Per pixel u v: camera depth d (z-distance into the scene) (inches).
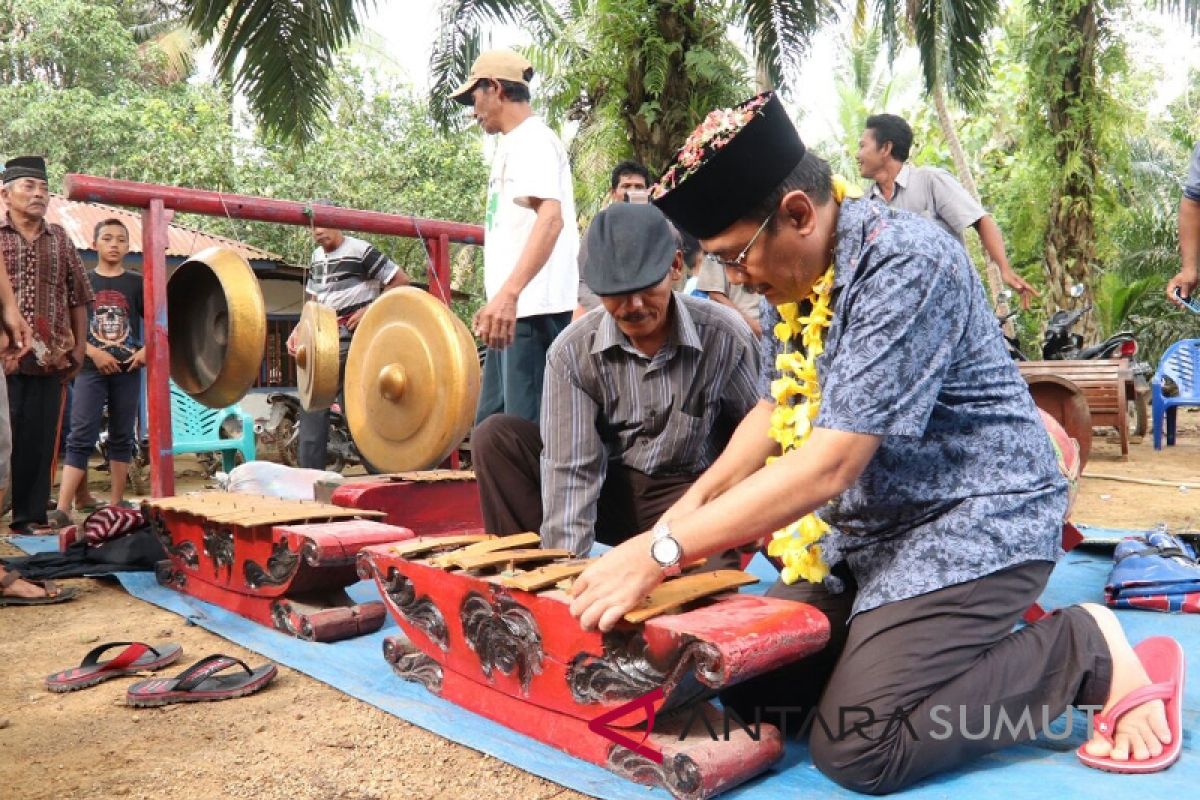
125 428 230.4
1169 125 767.1
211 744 92.6
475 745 89.4
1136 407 408.5
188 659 120.1
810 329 81.8
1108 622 81.6
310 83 225.1
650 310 101.4
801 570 87.7
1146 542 140.6
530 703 90.7
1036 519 81.7
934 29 301.6
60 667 117.6
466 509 170.2
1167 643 84.4
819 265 79.3
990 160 643.5
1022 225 477.1
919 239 76.6
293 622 125.2
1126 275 637.9
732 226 76.4
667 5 320.2
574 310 160.4
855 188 82.1
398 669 108.5
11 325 160.7
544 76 391.5
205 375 187.2
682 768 76.2
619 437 115.9
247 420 295.1
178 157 501.0
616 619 75.2
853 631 80.7
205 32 221.0
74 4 646.5
